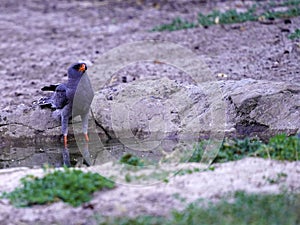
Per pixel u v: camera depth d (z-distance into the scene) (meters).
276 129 12.37
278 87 12.91
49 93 15.80
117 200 8.58
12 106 14.01
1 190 9.12
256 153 10.14
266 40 18.44
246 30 19.83
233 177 9.16
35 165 11.33
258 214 7.82
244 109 12.65
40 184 8.98
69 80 11.95
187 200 8.45
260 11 21.91
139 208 8.28
